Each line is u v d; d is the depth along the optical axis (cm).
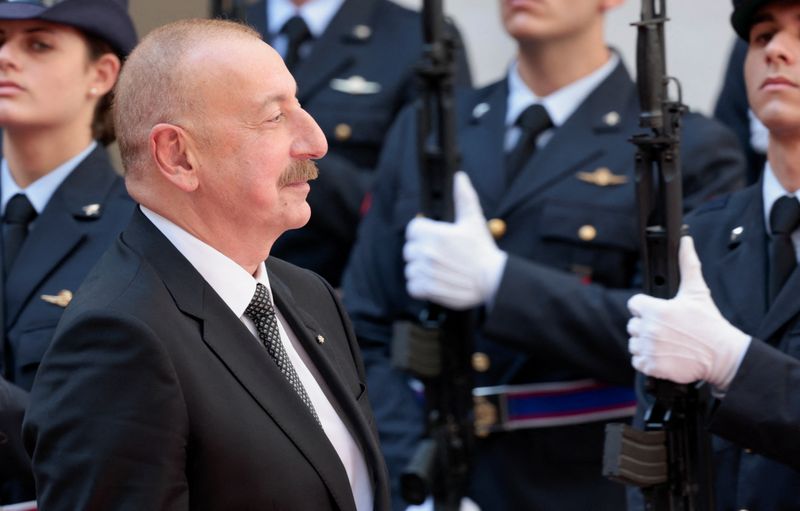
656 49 591
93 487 457
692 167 753
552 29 775
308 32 940
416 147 788
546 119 790
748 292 637
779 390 592
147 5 902
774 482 611
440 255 729
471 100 820
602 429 750
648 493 602
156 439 459
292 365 505
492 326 732
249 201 493
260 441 474
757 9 629
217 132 489
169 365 464
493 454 755
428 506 748
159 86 491
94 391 462
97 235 680
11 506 635
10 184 698
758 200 650
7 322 674
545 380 754
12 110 674
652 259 608
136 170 499
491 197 781
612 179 769
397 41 937
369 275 815
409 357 727
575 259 761
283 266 545
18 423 626
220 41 495
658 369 596
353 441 512
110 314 466
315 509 481
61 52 681
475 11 1196
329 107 918
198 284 489
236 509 470
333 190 883
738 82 916
